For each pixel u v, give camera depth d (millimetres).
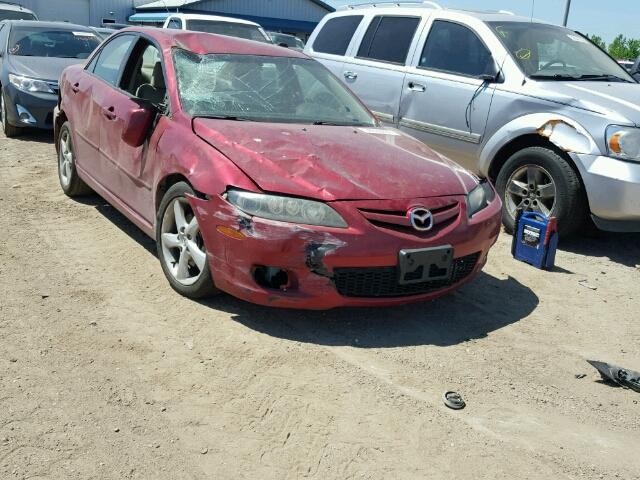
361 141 4418
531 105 5910
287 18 37531
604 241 6312
